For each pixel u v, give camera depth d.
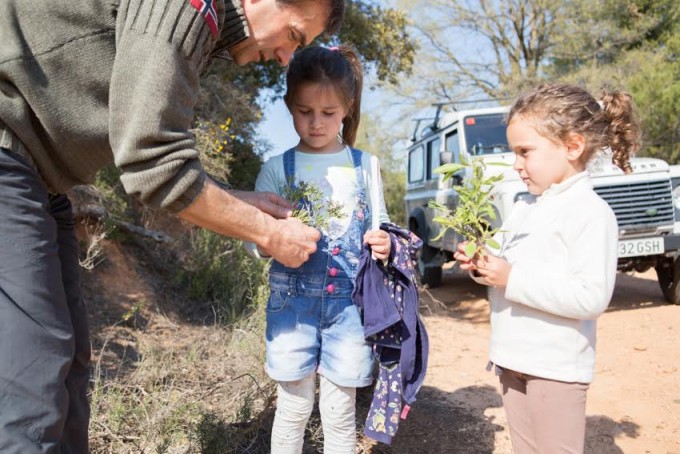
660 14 19.17
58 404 1.43
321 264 2.17
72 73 1.43
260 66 9.77
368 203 2.32
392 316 2.12
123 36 1.41
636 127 2.23
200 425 2.51
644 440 3.05
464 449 2.91
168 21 1.40
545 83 2.16
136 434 2.62
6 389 1.36
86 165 1.60
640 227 5.74
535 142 2.05
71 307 1.88
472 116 7.02
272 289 2.23
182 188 1.46
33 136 1.46
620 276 8.55
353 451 2.26
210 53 1.62
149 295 4.86
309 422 2.84
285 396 2.21
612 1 19.12
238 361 3.50
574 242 1.96
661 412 3.41
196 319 4.75
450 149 7.36
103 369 3.38
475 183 2.07
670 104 13.62
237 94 7.96
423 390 3.78
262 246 1.71
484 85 21.94
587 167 2.29
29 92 1.40
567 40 19.97
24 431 1.36
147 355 3.62
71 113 1.46
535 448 2.10
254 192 2.08
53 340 1.44
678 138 13.98
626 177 5.78
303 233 1.79
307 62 2.16
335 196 2.24
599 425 3.24
